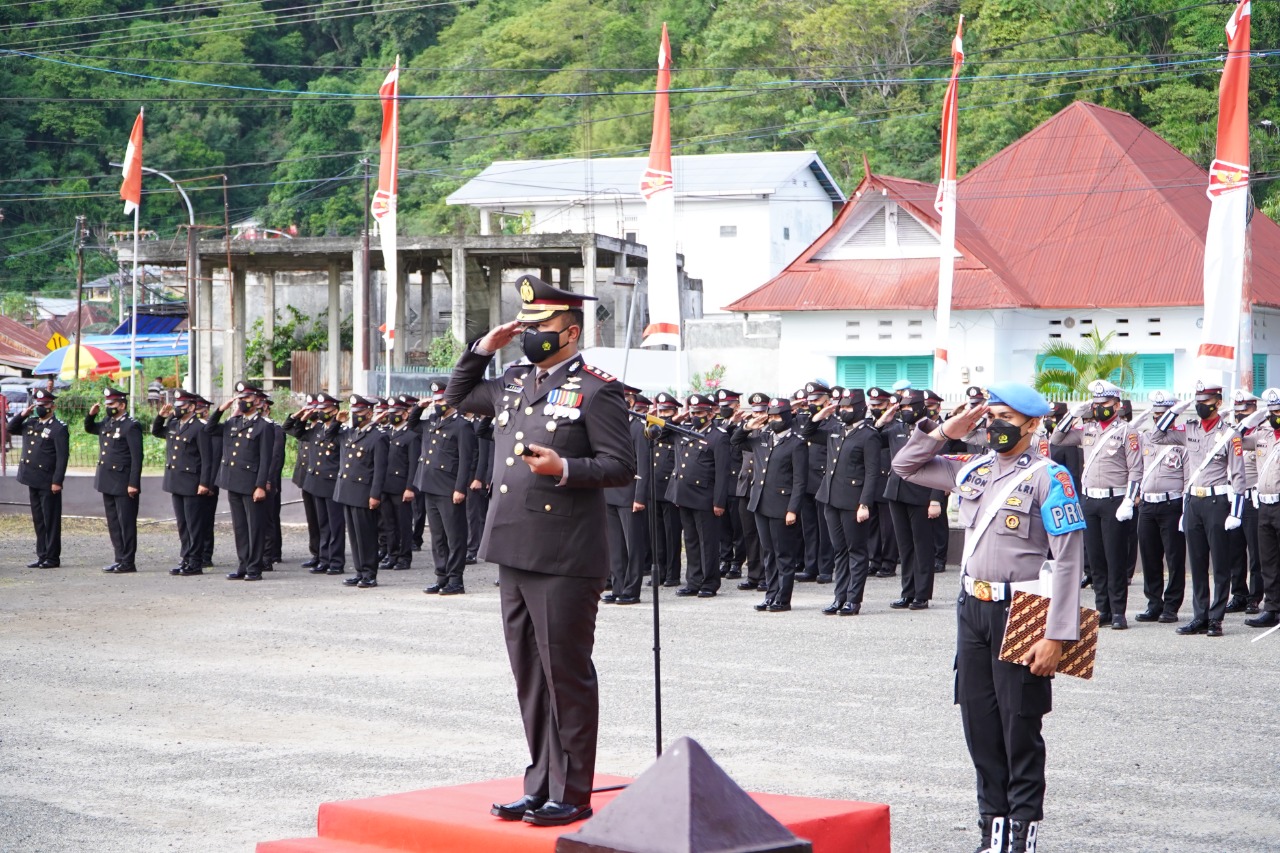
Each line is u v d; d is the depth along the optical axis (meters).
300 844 7.21
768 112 69.00
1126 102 55.50
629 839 5.41
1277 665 13.66
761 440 18.14
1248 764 9.66
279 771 9.51
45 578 21.17
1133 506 16.50
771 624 16.44
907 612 17.50
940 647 14.66
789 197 58.19
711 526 19.31
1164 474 16.58
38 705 11.74
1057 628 7.24
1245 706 11.63
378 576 21.73
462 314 41.81
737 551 22.05
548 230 58.31
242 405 21.25
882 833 7.09
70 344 52.56
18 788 9.12
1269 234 43.06
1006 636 7.34
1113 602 16.22
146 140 80.88
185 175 80.75
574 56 78.62
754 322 40.22
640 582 18.62
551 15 79.75
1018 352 37.19
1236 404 16.64
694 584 19.45
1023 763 7.47
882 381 37.94
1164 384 35.91
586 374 6.77
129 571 22.08
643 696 11.96
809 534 21.00
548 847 6.36
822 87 69.50
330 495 22.12
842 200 62.28
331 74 86.69
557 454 6.48
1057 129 41.88
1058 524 7.34
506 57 78.81
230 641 15.09
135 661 13.85
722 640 15.16
